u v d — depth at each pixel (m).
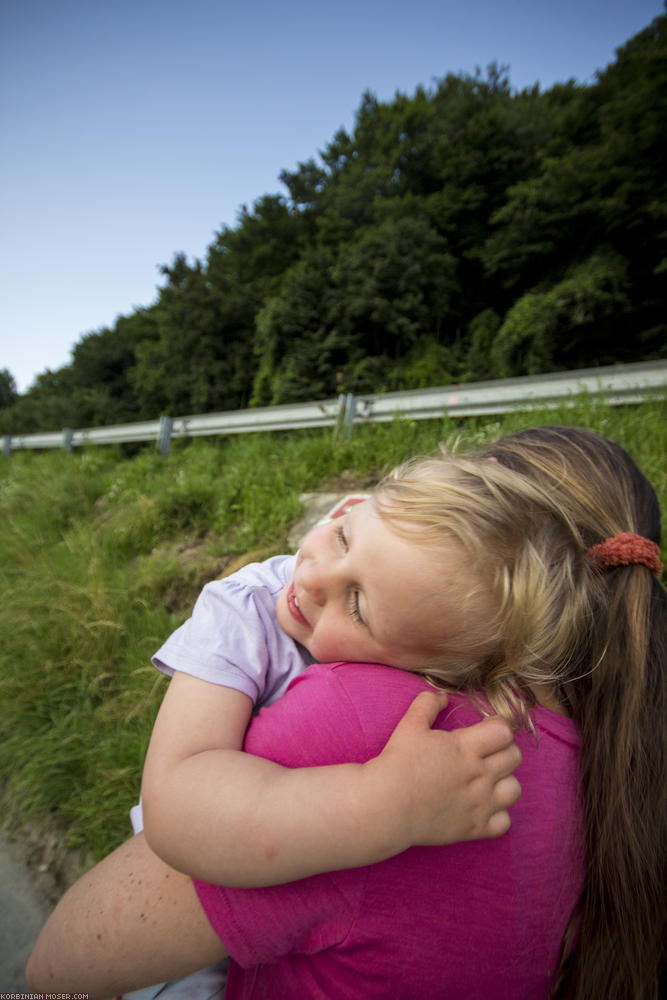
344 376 17.36
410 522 0.65
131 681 2.25
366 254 18.27
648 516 0.80
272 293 23.55
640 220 16.36
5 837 1.80
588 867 0.62
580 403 3.69
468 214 21.98
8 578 3.61
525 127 21.28
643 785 0.63
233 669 0.75
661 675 0.67
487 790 0.55
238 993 0.68
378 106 26.66
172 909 0.57
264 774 0.57
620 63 19.66
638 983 0.61
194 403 20.47
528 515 0.66
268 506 3.65
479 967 0.54
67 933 0.60
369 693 0.59
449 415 4.57
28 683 2.34
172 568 3.13
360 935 0.53
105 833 1.70
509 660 0.63
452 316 21.34
